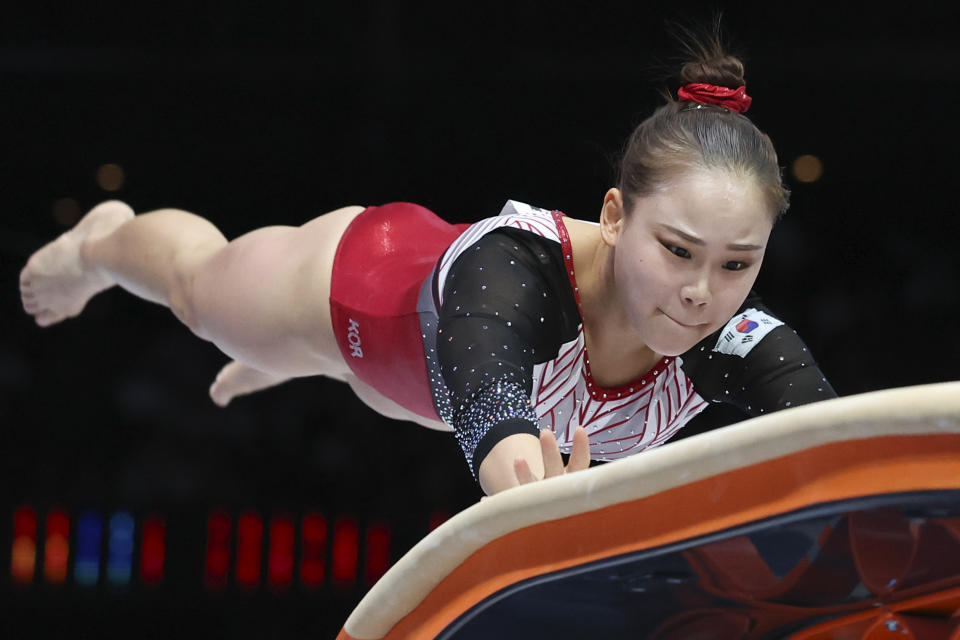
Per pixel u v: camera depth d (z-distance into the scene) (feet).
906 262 52.16
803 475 6.68
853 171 51.57
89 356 54.19
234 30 46.85
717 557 7.48
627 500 7.43
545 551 8.07
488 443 10.77
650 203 11.33
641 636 8.98
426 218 17.30
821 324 51.98
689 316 11.27
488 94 49.42
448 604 8.89
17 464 52.31
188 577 47.67
